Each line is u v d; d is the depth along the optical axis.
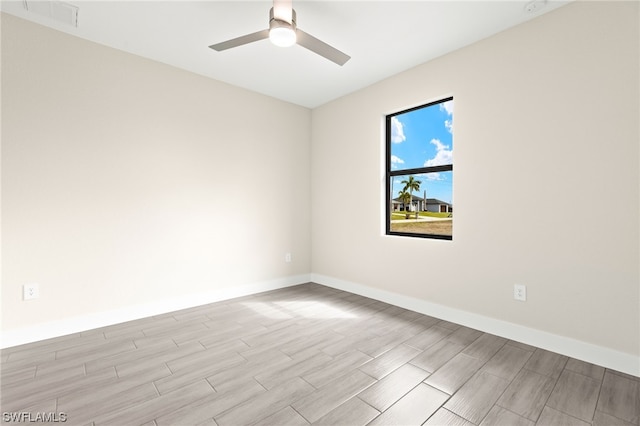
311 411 1.50
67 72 2.39
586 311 1.97
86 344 2.22
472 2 2.02
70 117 2.41
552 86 2.09
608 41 1.87
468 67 2.54
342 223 3.73
